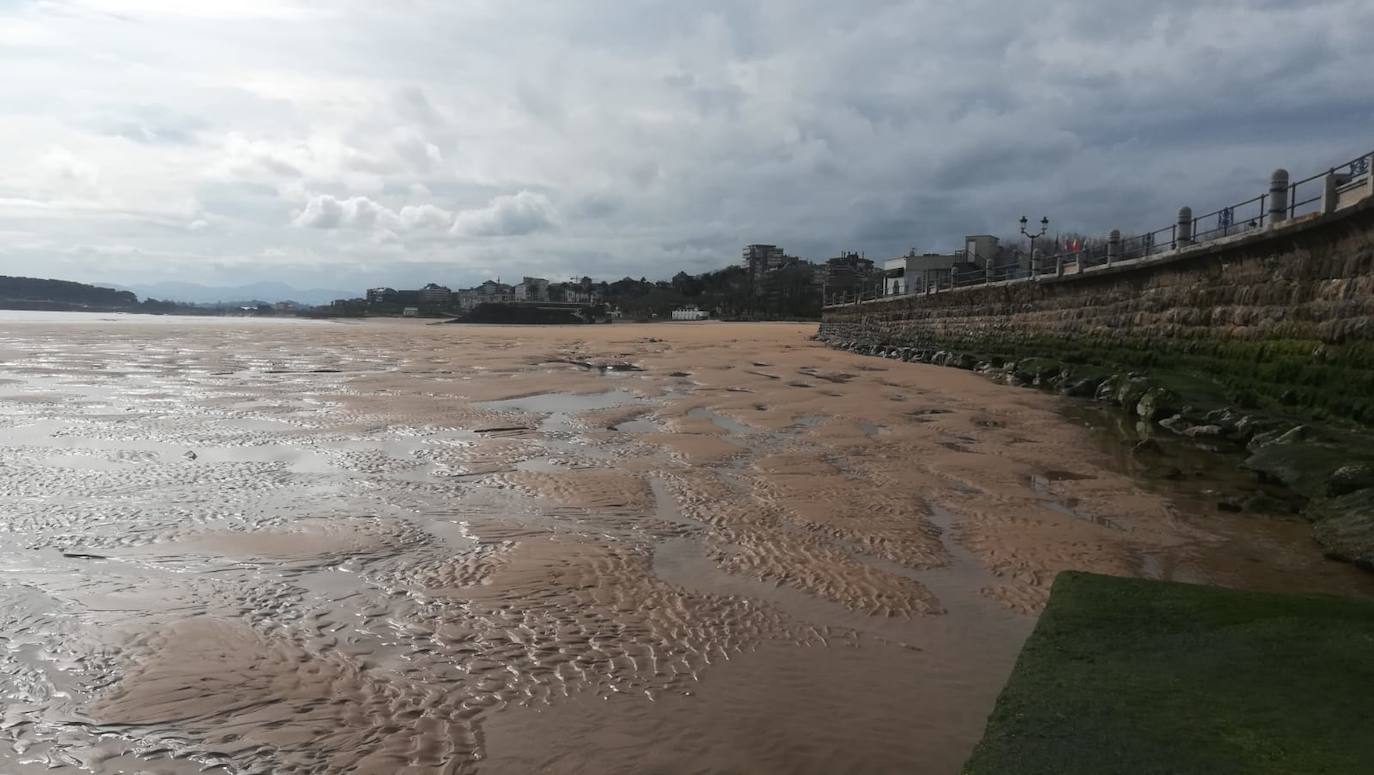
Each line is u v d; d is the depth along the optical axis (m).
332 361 37.00
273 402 21.47
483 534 9.88
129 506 10.91
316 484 12.37
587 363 39.22
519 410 21.03
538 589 8.02
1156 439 17.14
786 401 23.48
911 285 69.88
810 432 17.86
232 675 6.09
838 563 9.00
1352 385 15.16
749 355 47.09
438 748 5.20
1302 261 17.64
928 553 9.45
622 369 35.84
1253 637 5.63
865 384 28.88
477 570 8.55
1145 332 25.23
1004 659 6.68
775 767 5.07
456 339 65.44
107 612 7.27
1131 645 5.59
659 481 12.93
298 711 5.61
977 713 5.78
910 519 10.82
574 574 8.47
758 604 7.79
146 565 8.57
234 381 26.89
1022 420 19.95
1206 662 5.25
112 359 35.31
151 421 18.06
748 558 9.15
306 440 16.06
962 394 25.55
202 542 9.34
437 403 21.92
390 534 9.77
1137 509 11.57
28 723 5.41
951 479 13.38
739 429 18.34
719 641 6.93
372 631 6.98
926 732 5.51
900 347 47.22
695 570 8.76
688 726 5.54
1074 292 30.83
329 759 5.05
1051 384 27.50
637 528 10.30
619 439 16.78
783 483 12.83
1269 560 9.30
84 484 12.13
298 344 51.50
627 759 5.12
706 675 6.30
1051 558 9.30
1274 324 18.50
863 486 12.70
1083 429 18.55
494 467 13.77
